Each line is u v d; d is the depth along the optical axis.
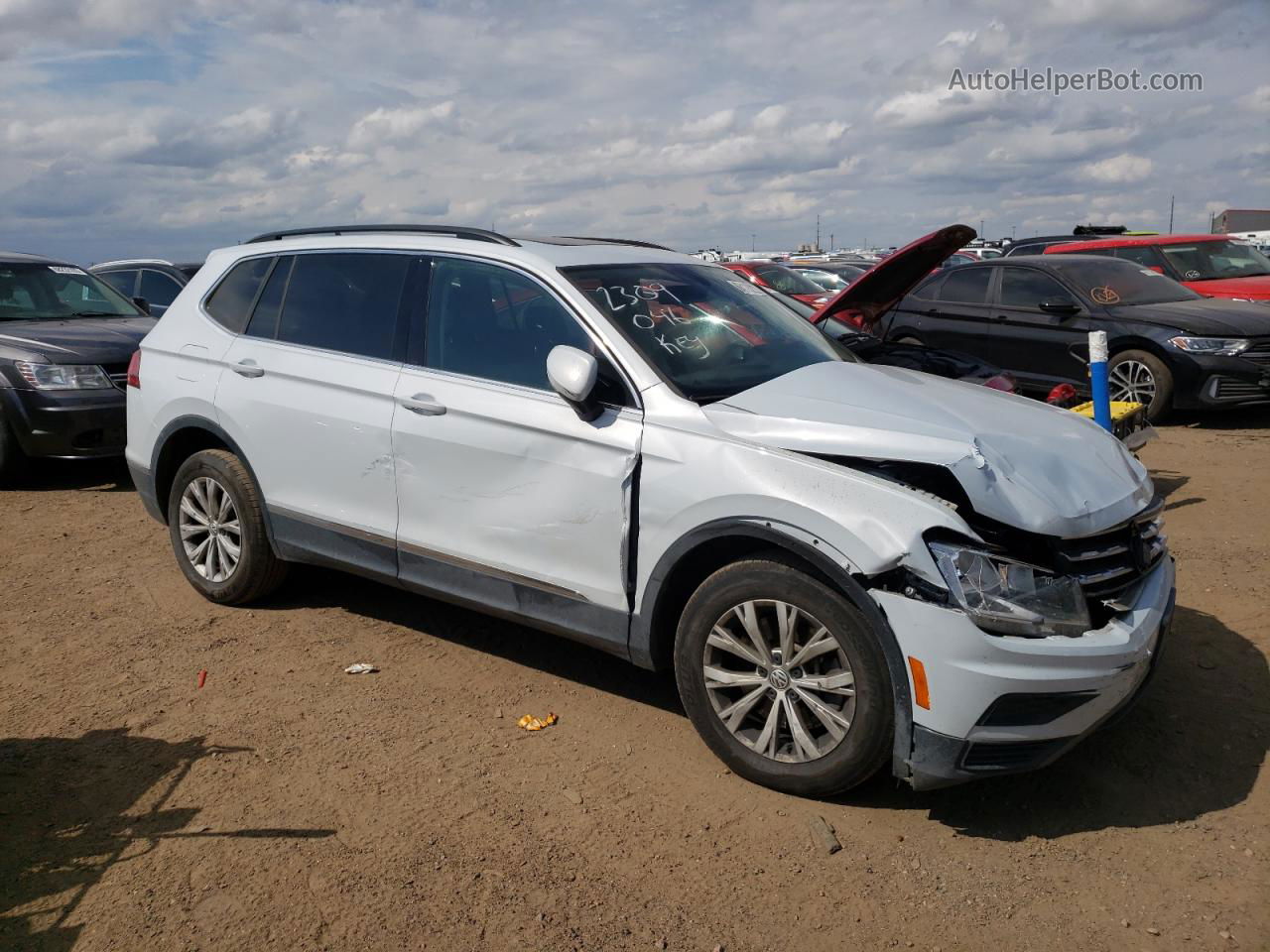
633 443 3.74
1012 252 20.47
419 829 3.32
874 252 36.38
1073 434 3.87
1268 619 5.02
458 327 4.36
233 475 5.05
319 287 4.90
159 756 3.78
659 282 4.43
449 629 5.04
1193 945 2.81
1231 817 3.42
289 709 4.17
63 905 2.92
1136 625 3.37
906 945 2.82
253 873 3.08
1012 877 3.12
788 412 3.64
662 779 3.65
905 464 3.42
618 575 3.80
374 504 4.53
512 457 4.03
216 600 5.29
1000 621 3.12
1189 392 9.60
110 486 8.20
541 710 4.18
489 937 2.82
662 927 2.88
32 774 3.64
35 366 7.76
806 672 3.45
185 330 5.35
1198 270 12.12
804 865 3.16
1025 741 3.18
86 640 4.90
